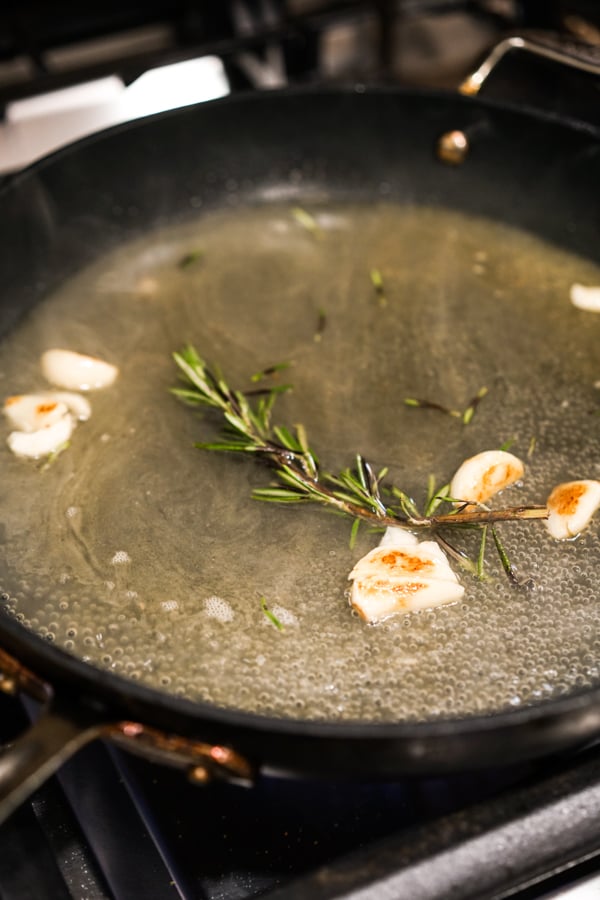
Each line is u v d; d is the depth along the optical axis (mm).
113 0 687
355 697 361
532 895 376
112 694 334
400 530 393
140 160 506
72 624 378
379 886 357
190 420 434
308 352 460
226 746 342
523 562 390
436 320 473
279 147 525
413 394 444
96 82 618
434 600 377
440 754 338
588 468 418
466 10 759
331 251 508
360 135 521
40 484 414
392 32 707
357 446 425
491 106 498
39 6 677
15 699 421
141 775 411
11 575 391
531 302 482
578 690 363
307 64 720
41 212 483
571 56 485
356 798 408
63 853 390
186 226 521
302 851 397
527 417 435
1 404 441
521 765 408
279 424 432
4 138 600
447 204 529
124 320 475
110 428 432
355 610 378
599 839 366
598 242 500
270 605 381
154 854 395
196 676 366
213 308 480
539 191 511
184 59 600
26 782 327
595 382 448
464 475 405
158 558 394
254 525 402
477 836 365
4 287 473
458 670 366
